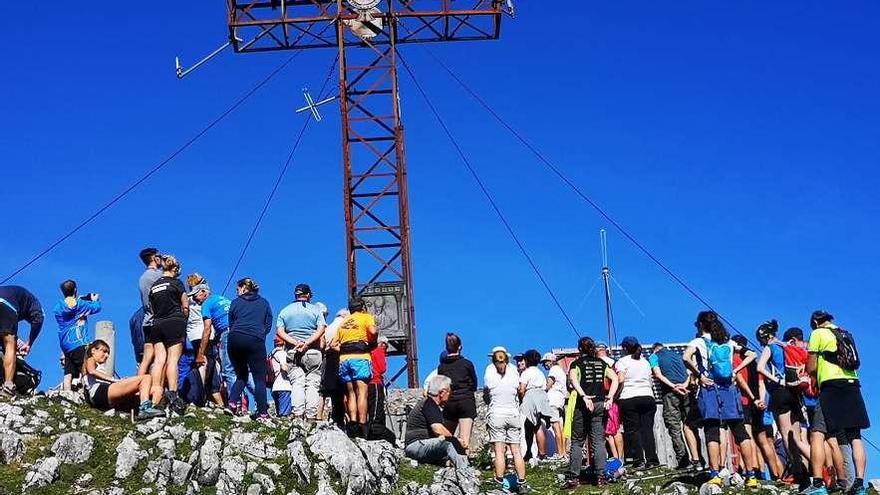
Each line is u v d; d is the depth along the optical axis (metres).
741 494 16.23
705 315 16.91
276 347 18.53
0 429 15.05
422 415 17.59
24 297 16.95
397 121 33.44
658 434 20.34
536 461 19.25
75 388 17.70
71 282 18.00
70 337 17.81
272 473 15.19
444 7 33.78
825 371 15.95
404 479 16.42
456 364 17.81
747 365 17.48
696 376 17.11
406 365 31.00
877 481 16.31
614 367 17.78
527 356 19.61
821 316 16.20
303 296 18.27
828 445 16.50
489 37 34.19
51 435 15.28
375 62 33.97
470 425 17.59
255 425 16.33
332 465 15.52
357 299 17.41
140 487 14.65
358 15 33.84
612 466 17.89
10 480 14.33
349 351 17.11
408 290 31.64
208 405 17.16
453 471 16.64
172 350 16.31
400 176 33.00
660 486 16.94
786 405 17.03
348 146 33.25
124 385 16.30
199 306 17.89
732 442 19.16
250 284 17.27
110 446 15.25
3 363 16.81
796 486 16.80
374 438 17.86
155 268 17.16
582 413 17.58
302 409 17.70
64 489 14.38
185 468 14.99
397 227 32.47
